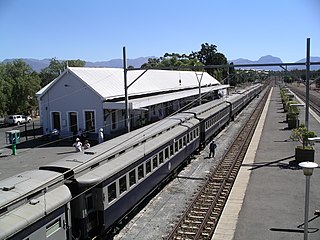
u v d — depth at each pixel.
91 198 12.76
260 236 13.16
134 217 15.78
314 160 24.33
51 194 10.86
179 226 14.45
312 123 43.31
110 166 13.81
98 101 36.81
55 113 39.44
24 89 58.16
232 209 15.88
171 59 106.75
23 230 9.27
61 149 32.81
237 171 22.48
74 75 37.34
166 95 45.75
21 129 47.56
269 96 99.19
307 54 23.94
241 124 46.53
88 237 12.19
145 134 19.08
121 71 47.47
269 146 30.03
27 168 26.00
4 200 9.48
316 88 121.06
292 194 17.67
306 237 11.74
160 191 19.34
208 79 79.06
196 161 26.30
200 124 29.44
